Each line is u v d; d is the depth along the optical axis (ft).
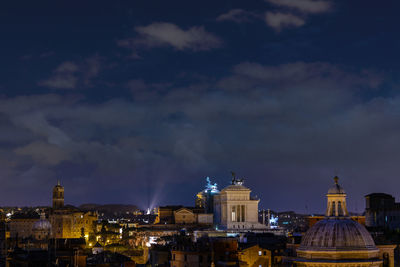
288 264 561.84
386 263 491.31
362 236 257.75
